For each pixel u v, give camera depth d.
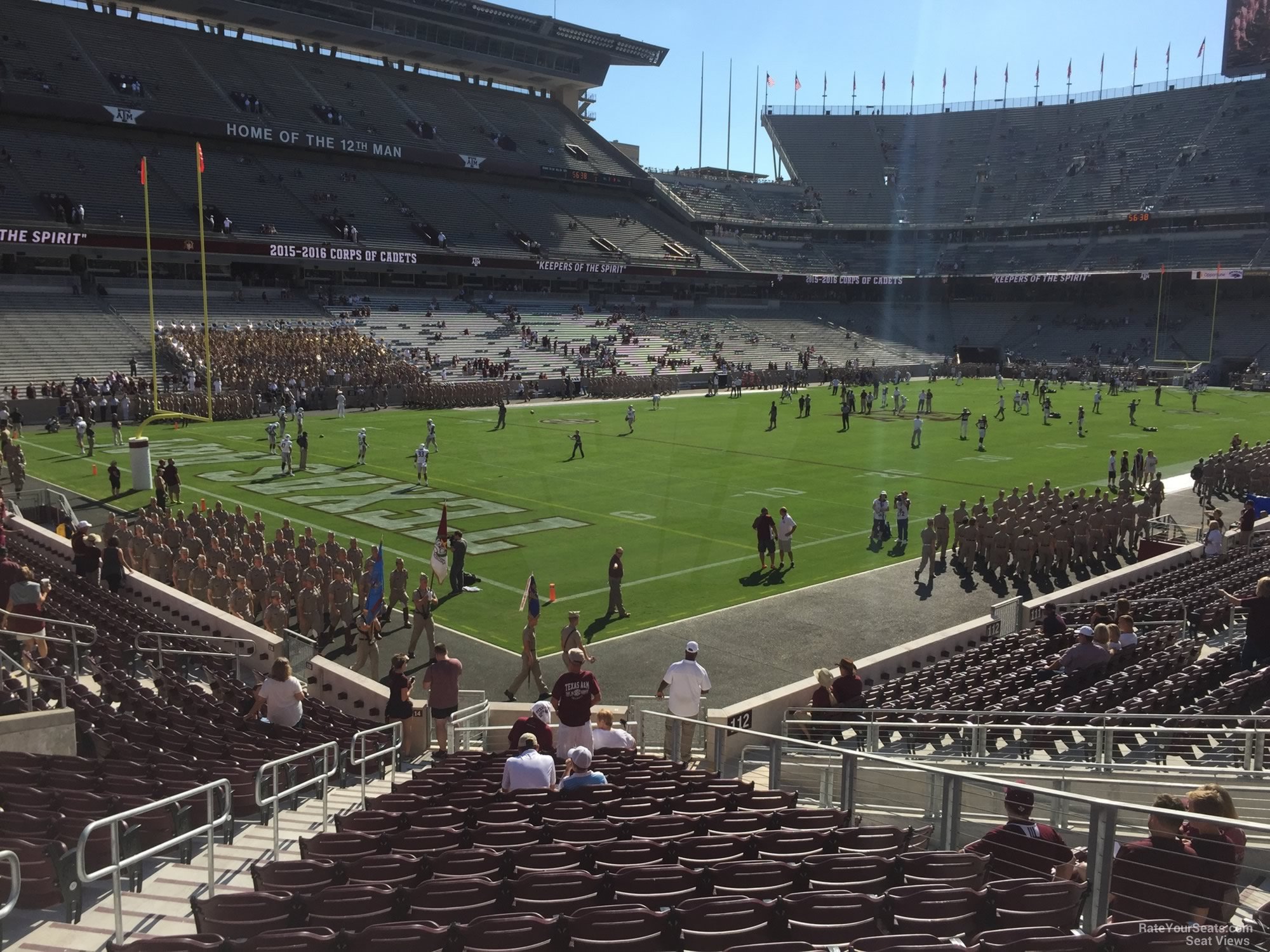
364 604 19.19
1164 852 5.59
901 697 14.08
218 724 12.05
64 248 56.94
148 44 71.44
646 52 97.75
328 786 11.33
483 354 65.75
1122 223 92.94
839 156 109.75
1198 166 91.56
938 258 99.88
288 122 72.25
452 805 8.86
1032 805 6.70
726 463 40.16
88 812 7.47
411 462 38.53
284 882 6.54
